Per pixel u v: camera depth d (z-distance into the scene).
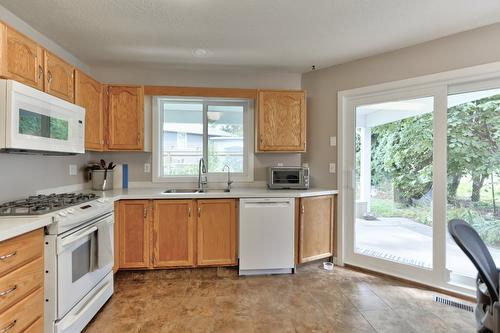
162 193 2.82
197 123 3.52
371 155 3.02
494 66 2.23
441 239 2.53
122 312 2.17
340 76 3.17
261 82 3.50
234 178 3.52
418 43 2.62
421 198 2.68
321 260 3.25
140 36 2.49
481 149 2.38
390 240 2.87
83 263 1.94
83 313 1.88
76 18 2.17
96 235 2.08
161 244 2.79
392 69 2.79
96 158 3.29
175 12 2.09
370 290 2.56
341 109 3.16
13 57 1.68
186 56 2.95
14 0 1.92
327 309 2.22
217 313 2.16
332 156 3.25
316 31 2.40
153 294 2.47
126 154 3.34
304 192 2.97
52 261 1.63
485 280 1.20
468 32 2.35
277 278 2.82
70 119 2.13
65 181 2.76
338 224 3.19
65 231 1.72
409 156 2.75
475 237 1.45
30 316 1.49
